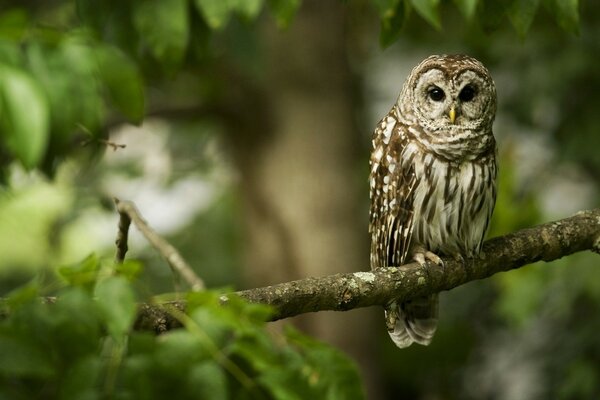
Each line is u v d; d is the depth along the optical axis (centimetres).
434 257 841
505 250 795
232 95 1448
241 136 1480
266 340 427
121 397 400
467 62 873
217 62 1386
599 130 1353
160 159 1616
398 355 1623
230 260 1576
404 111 885
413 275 735
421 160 862
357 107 1689
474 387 1591
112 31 774
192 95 1484
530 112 1377
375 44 1653
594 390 1307
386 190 887
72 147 827
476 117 861
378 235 909
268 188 1473
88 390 396
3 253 1446
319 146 1461
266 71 1376
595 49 1337
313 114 1458
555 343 1395
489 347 1570
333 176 1465
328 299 673
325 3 1454
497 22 738
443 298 1566
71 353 403
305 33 1448
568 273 1238
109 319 408
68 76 532
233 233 1605
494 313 1471
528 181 1380
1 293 1456
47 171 559
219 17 713
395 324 879
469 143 857
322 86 1459
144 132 1652
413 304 879
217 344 419
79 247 1564
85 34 554
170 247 645
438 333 1583
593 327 1330
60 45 536
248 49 1126
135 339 413
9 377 402
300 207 1462
